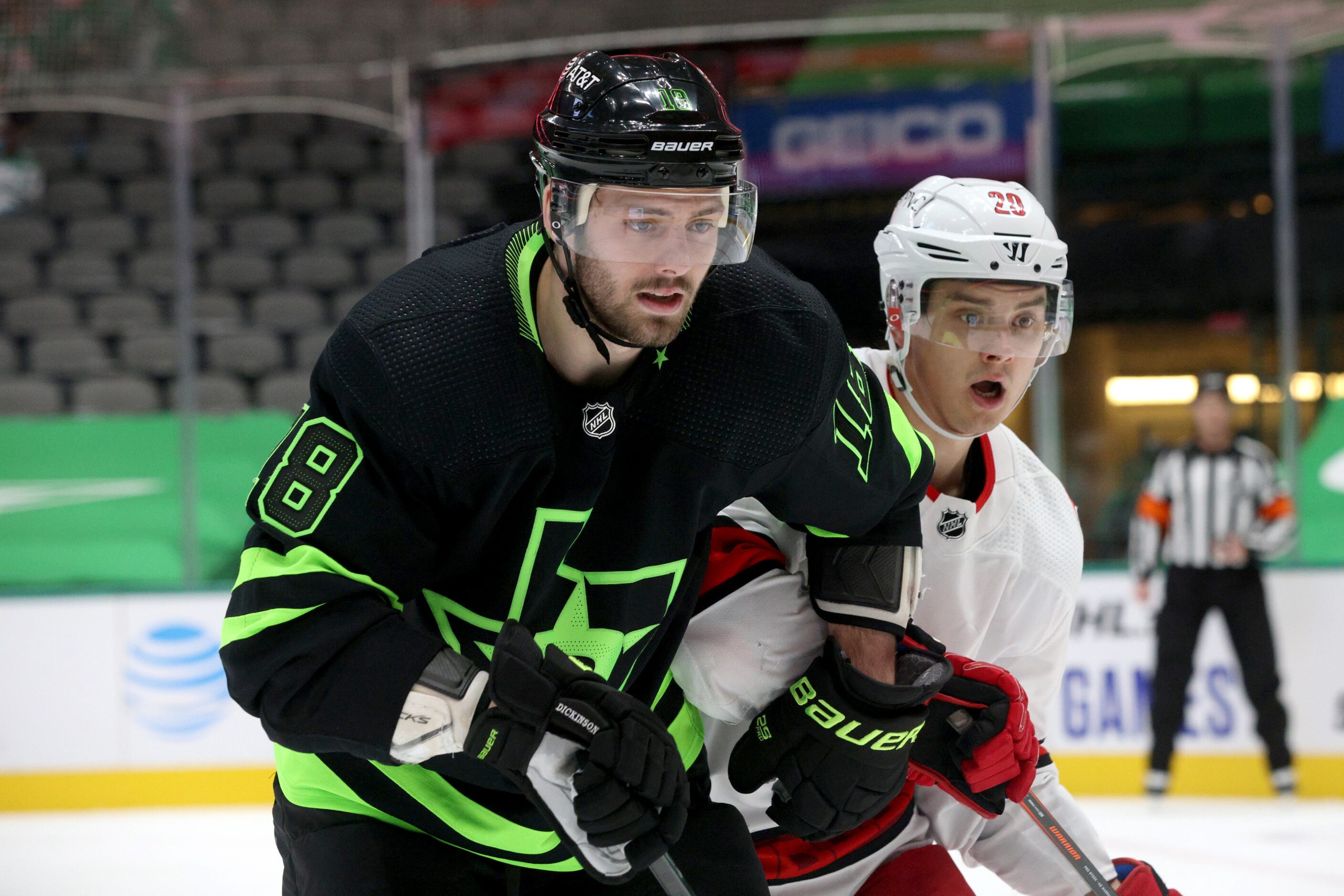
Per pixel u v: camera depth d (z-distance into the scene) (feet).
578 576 10.73
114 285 52.08
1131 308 50.80
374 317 9.88
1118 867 14.25
